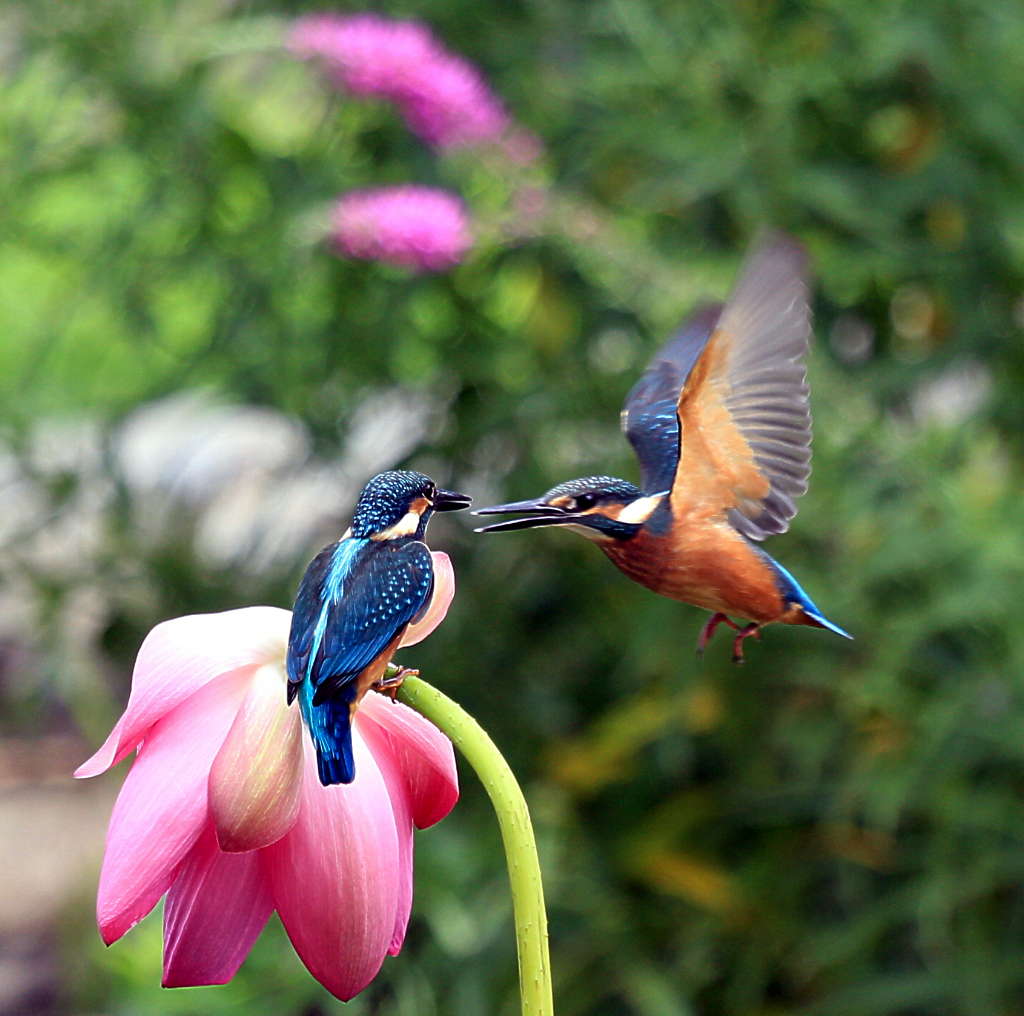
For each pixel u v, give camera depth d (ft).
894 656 14.69
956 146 16.60
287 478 17.74
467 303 17.37
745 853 17.13
